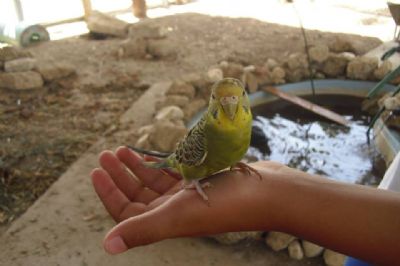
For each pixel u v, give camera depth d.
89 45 2.37
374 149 1.38
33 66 1.82
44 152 1.31
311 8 2.95
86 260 0.89
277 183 0.50
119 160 0.63
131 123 1.45
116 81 1.84
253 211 0.50
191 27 2.65
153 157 0.66
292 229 0.50
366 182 1.25
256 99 1.69
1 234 0.99
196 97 1.62
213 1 3.32
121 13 3.02
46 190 1.13
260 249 0.92
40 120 1.51
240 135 0.49
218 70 1.68
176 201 0.48
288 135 1.51
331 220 0.47
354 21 2.59
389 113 1.38
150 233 0.47
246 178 0.50
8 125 1.48
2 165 1.23
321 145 1.44
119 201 0.56
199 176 0.55
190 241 0.93
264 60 2.04
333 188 0.49
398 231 0.45
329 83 1.75
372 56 1.86
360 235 0.46
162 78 1.87
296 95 1.75
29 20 2.74
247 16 2.86
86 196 1.08
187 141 0.54
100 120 1.50
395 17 1.50
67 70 1.86
